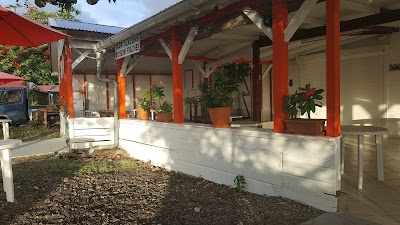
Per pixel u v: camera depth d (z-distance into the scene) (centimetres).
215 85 538
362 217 340
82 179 565
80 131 842
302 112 377
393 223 325
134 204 427
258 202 410
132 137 791
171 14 496
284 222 343
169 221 362
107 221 366
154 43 705
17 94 1570
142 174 609
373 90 846
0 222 363
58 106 1827
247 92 1055
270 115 1096
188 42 557
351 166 549
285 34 402
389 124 823
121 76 846
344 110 909
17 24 392
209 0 423
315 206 375
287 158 405
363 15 566
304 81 989
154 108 909
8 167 430
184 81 1236
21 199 448
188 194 468
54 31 413
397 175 486
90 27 914
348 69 895
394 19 523
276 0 403
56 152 820
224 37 729
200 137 557
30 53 2002
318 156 370
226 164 503
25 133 1240
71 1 320
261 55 904
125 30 646
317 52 944
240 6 449
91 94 1132
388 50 807
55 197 459
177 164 620
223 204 412
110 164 700
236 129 482
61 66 1156
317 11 520
